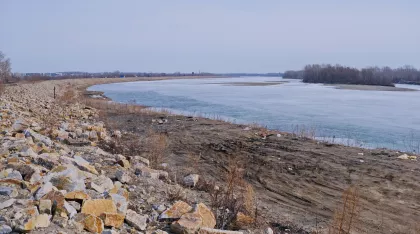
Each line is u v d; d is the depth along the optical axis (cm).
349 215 743
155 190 709
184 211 569
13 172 540
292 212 810
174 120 2255
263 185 1020
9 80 6078
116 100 4153
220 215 643
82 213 466
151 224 533
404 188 1000
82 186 547
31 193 496
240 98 4628
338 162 1273
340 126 2369
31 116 1678
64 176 551
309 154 1393
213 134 1791
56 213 448
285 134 1841
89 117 2147
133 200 626
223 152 1418
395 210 842
